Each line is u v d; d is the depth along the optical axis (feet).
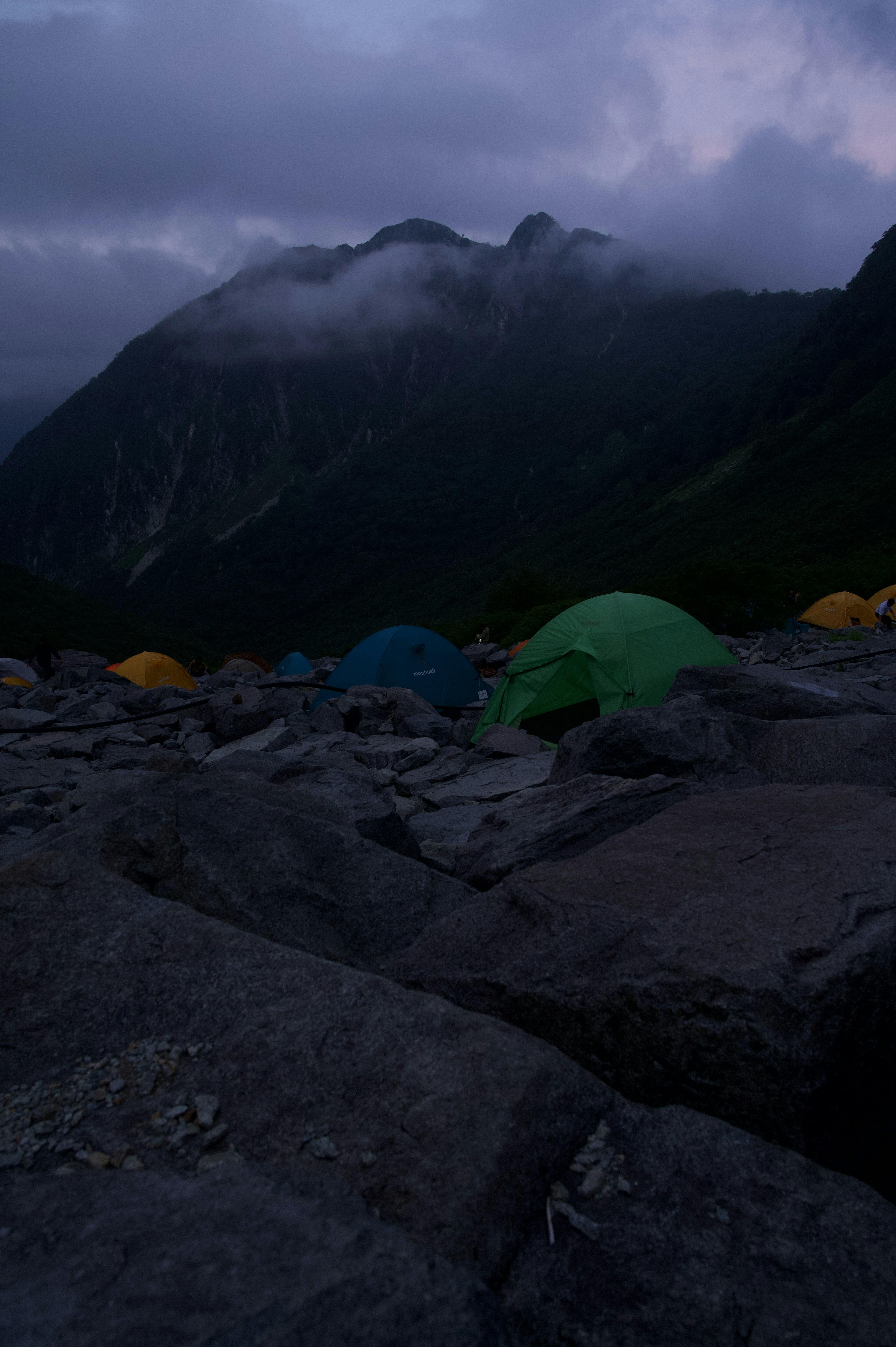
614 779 16.61
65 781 35.63
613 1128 7.32
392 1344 4.54
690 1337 5.62
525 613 106.93
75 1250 5.23
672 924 9.06
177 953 9.02
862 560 121.60
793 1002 7.48
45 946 9.14
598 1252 6.21
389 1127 6.80
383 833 15.40
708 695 25.67
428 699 50.14
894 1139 7.96
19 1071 7.84
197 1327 4.53
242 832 12.29
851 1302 5.82
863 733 17.95
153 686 65.36
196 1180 6.01
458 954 10.12
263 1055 7.71
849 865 9.99
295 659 71.26
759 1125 7.52
